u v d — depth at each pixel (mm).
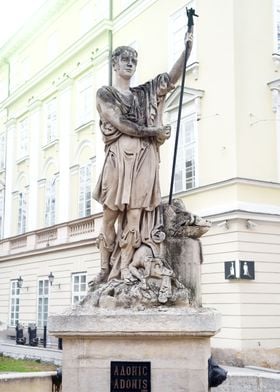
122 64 5758
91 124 25438
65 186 27109
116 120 5473
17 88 32438
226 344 16719
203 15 19359
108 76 24391
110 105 5523
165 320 4809
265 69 18453
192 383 4805
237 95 17828
